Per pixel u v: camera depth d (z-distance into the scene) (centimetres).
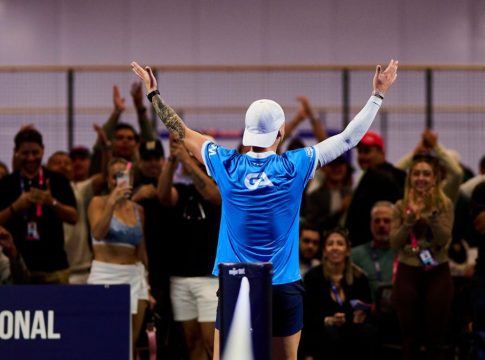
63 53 2038
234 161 754
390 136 1886
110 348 877
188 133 773
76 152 1416
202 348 1075
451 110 1830
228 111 1816
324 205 1380
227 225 755
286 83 1908
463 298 1100
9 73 1841
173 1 2042
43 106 1853
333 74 1895
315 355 1096
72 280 1200
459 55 2033
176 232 1072
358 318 1093
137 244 1062
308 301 1109
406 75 1889
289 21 2039
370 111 759
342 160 1383
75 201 1139
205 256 1060
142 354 1095
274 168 747
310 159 753
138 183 1216
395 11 2036
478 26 2031
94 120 1867
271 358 696
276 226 745
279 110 762
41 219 1099
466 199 1272
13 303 878
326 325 1095
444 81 1872
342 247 1106
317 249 1214
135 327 1055
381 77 762
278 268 748
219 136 1900
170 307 1096
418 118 1878
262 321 689
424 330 1066
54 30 2041
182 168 1139
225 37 2036
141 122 1323
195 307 1070
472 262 1249
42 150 1122
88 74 1889
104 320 880
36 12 2044
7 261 1102
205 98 1919
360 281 1114
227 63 2034
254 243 746
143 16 2042
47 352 875
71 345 877
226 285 693
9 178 1117
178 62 2038
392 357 1119
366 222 1209
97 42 2041
